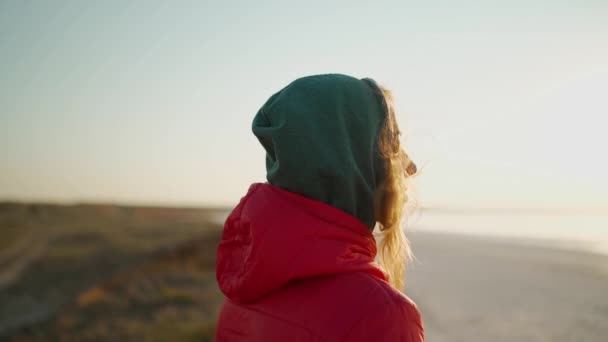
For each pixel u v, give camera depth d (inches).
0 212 1515.7
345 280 35.6
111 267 545.6
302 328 35.2
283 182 39.4
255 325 39.3
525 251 1198.9
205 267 649.0
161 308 411.5
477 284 685.9
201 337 323.9
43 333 331.3
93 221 1373.0
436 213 6437.0
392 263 57.4
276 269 36.8
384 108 44.7
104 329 343.6
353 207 39.7
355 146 41.4
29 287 426.0
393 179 45.6
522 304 537.3
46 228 926.4
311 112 39.6
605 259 979.3
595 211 7012.8
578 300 556.1
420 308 518.9
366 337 32.8
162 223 1366.9
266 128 40.9
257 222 38.2
